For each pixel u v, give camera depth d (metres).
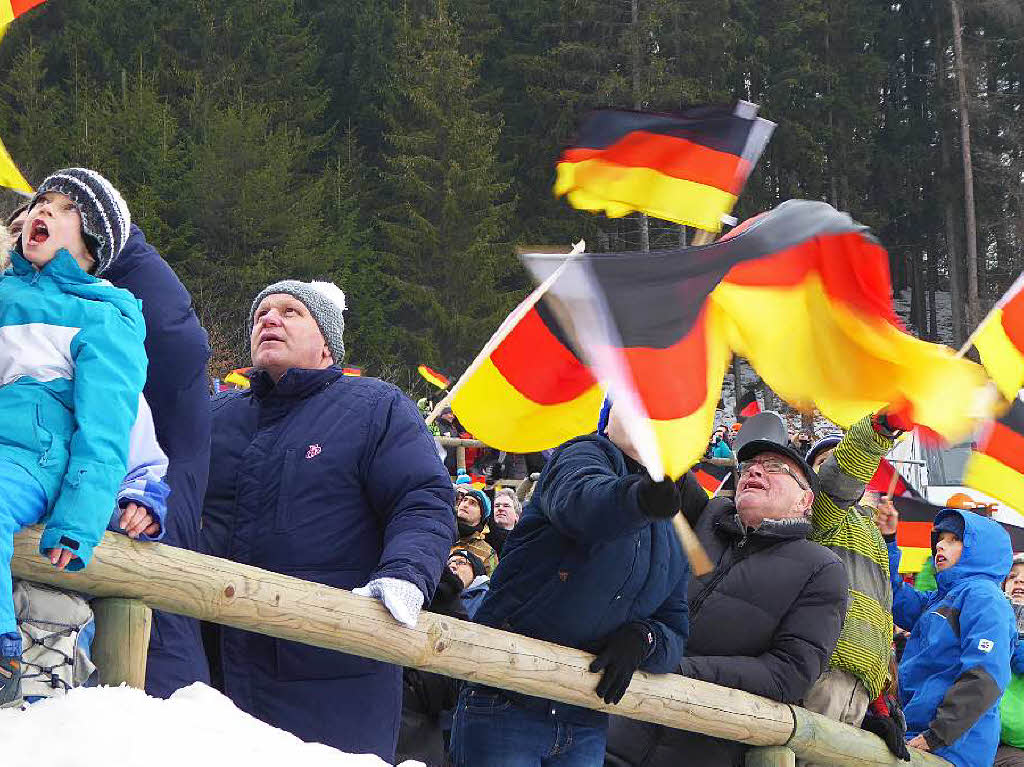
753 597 6.25
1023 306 7.56
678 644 5.47
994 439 8.16
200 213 47.81
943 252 70.44
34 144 45.94
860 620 6.82
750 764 6.15
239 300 45.44
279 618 4.12
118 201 4.12
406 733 7.04
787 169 62.53
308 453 5.07
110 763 2.94
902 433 6.85
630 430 4.61
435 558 4.70
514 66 62.16
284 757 3.25
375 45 62.53
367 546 5.05
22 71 48.91
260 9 60.91
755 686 6.08
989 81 68.12
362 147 61.00
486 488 14.17
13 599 3.55
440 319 50.97
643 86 55.50
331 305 5.45
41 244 3.95
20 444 3.52
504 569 5.36
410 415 5.17
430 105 55.69
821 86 66.25
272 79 59.34
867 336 6.27
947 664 7.70
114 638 3.74
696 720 5.66
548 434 6.30
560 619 5.20
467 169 54.44
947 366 6.36
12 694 3.28
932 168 68.06
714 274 5.29
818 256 6.14
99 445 3.53
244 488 5.10
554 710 5.33
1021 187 63.91
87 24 58.12
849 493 6.87
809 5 65.69
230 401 5.43
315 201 51.00
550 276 4.81
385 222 54.19
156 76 55.66
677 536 5.44
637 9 57.56
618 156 6.38
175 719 3.21
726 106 6.30
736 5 64.38
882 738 6.82
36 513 3.46
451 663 4.67
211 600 3.94
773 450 6.41
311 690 4.85
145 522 3.80
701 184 6.34
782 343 6.21
